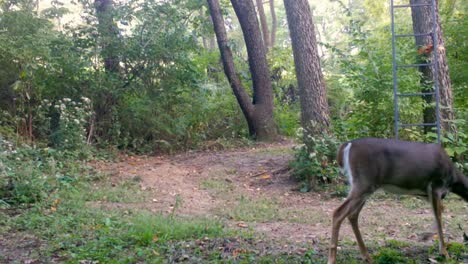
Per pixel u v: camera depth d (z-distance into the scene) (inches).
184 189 421.7
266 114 684.1
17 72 499.2
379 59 470.6
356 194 224.4
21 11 502.3
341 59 500.1
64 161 457.1
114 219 319.0
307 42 459.5
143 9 585.6
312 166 420.5
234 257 240.5
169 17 598.2
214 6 674.2
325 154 426.6
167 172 470.9
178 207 367.9
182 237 279.1
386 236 294.2
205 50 778.2
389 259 230.8
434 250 249.6
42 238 279.4
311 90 453.7
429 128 454.3
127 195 390.3
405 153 225.5
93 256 244.8
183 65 606.2
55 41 532.7
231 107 707.4
